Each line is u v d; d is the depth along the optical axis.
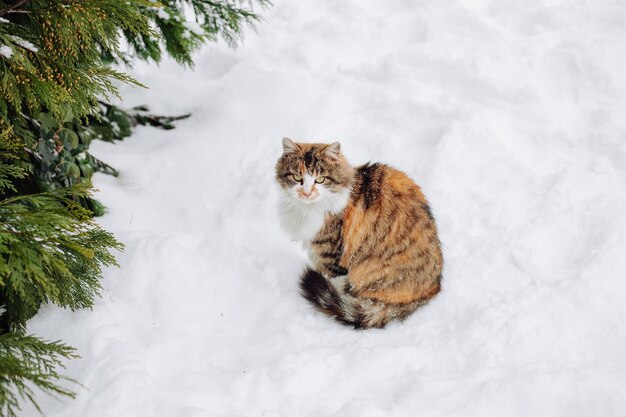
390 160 5.19
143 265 4.14
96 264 3.38
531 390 3.15
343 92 5.91
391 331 3.81
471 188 4.75
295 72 6.17
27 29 3.40
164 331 3.75
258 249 4.45
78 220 3.14
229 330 3.90
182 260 4.22
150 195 5.06
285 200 4.20
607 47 5.66
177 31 4.93
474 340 3.58
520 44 6.01
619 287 3.78
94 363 3.38
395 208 3.96
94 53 3.63
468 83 5.72
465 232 4.45
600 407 3.07
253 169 5.17
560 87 5.53
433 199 4.71
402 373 3.44
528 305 3.74
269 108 5.79
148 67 6.54
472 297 3.93
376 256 3.96
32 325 3.64
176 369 3.49
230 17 5.58
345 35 6.76
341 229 4.04
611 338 3.51
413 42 6.55
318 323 3.93
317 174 3.92
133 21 3.41
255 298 4.12
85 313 3.71
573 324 3.61
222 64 6.60
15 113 3.84
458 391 3.21
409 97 5.68
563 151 5.05
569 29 6.11
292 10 7.28
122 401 3.11
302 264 4.36
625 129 5.00
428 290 3.94
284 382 3.35
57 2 3.19
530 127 5.25
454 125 5.20
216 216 4.81
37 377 2.60
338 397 3.30
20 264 2.63
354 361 3.49
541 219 4.34
